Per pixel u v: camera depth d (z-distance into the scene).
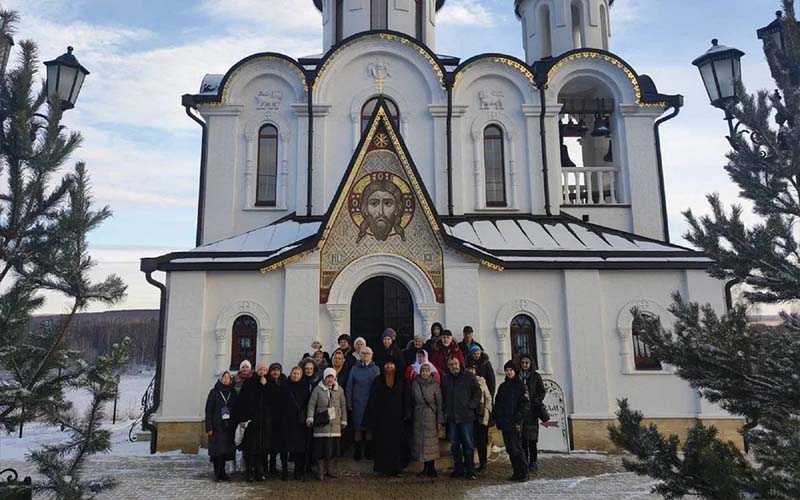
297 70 18.50
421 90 18.75
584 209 18.47
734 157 7.22
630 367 14.60
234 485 10.37
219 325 14.35
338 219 14.38
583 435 14.07
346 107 18.58
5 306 6.20
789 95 6.96
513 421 10.63
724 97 12.41
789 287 6.44
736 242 6.68
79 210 6.76
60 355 6.64
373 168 14.43
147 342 68.38
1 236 6.52
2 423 6.36
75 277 6.64
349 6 21.75
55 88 11.83
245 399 10.73
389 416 10.69
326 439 10.48
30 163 6.64
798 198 6.85
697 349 6.46
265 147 18.59
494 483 10.41
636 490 10.01
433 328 12.24
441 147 18.33
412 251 14.30
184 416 13.82
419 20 22.52
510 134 18.61
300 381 10.80
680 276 15.09
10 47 6.88
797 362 5.89
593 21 21.77
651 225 18.22
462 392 10.71
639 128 18.83
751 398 6.32
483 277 14.88
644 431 6.39
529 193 18.34
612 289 15.05
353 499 9.40
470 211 18.19
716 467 5.71
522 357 11.86
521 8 23.86
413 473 11.07
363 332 14.45
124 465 12.24
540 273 15.02
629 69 18.89
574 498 9.49
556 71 19.02
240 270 14.53
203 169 18.22
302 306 14.14
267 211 17.92
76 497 6.18
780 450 5.71
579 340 14.62
